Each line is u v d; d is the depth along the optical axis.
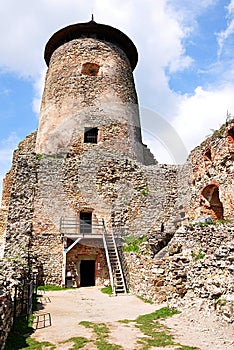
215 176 10.55
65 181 11.66
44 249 10.59
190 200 12.20
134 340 4.51
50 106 13.52
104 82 13.66
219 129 10.77
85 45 14.26
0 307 3.97
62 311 6.62
